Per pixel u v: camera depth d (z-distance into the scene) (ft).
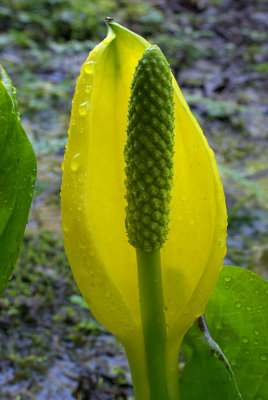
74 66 7.77
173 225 1.41
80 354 3.30
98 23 9.21
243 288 1.64
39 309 3.61
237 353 1.64
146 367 1.40
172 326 1.39
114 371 3.20
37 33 8.73
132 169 1.29
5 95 1.38
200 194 1.39
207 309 1.65
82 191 1.32
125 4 10.44
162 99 1.27
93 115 1.39
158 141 1.28
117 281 1.42
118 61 1.37
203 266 1.40
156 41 9.23
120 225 1.42
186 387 1.47
